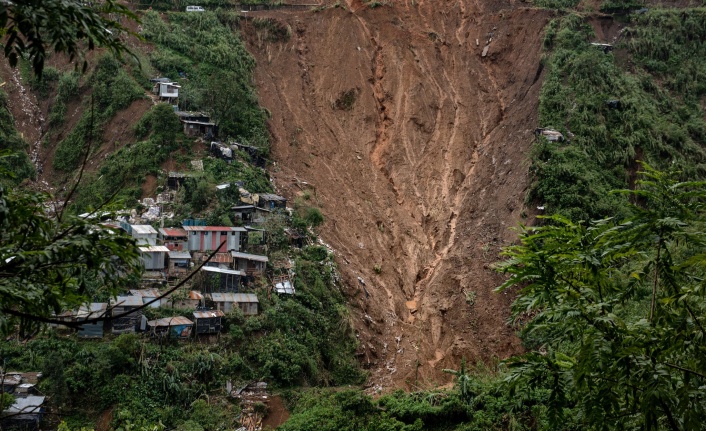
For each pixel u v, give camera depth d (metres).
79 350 40.34
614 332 14.23
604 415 14.26
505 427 37.88
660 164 60.44
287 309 46.34
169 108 57.53
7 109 61.34
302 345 44.91
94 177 55.56
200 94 61.62
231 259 48.19
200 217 51.06
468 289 52.28
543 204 55.75
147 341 42.03
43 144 61.47
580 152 59.06
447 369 45.19
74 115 62.69
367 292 52.25
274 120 65.06
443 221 59.56
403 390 43.69
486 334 49.19
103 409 38.25
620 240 14.87
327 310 48.44
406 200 61.47
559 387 14.76
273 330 45.06
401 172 63.75
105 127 60.28
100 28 10.47
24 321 11.09
